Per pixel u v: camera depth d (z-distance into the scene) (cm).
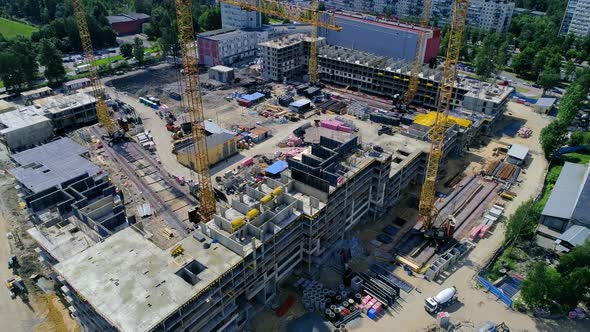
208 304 9662
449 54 13212
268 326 11450
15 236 14188
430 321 11694
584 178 16300
